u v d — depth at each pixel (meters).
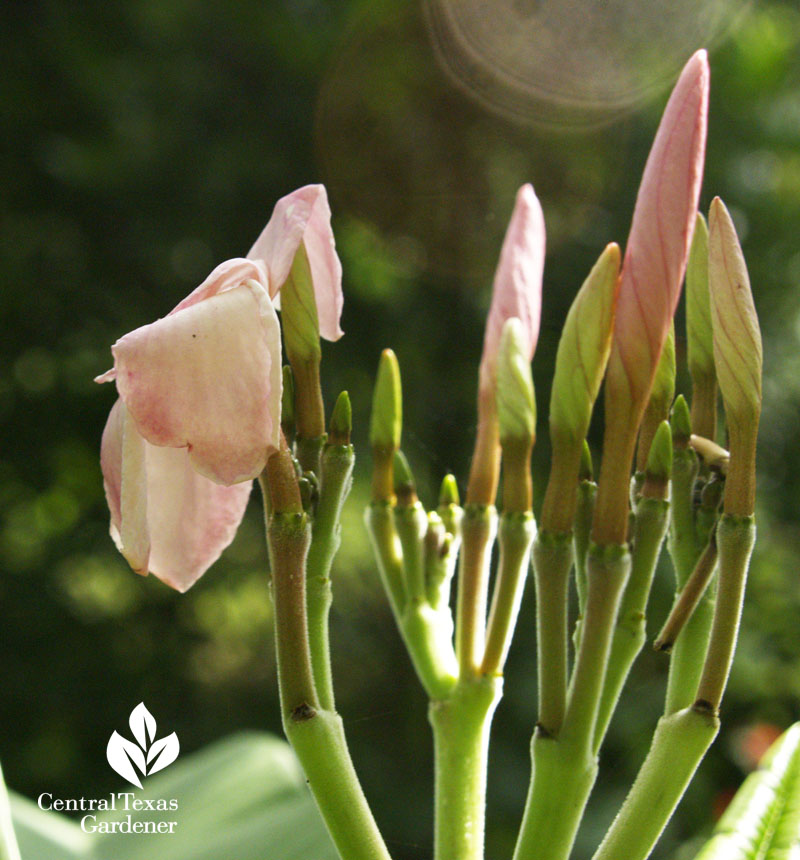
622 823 0.49
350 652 1.81
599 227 1.70
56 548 1.75
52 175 1.64
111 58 1.67
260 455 0.48
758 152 1.78
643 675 1.44
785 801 0.51
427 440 1.68
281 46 1.70
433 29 1.68
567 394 0.49
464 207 1.73
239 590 1.84
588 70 1.68
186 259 1.74
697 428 0.51
